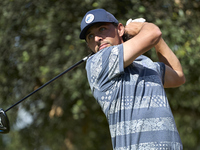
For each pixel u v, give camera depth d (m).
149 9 19.48
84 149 30.95
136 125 7.15
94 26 8.28
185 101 24.91
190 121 33.16
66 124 27.77
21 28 21.50
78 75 19.72
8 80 23.31
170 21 19.52
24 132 27.80
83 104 22.42
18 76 23.36
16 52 21.94
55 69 20.33
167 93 23.11
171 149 7.10
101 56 7.69
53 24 20.22
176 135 7.28
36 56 21.56
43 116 26.41
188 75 22.09
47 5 20.27
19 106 24.41
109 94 7.52
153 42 7.64
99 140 31.94
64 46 20.30
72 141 29.16
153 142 7.05
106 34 8.27
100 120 30.03
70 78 20.36
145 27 7.83
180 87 22.66
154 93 7.45
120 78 7.51
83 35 8.53
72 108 23.52
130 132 7.14
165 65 8.84
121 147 7.16
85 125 28.50
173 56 9.35
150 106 7.28
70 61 19.88
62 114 24.89
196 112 29.44
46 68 20.50
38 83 22.89
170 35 19.39
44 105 25.50
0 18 22.14
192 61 19.84
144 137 7.09
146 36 7.59
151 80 7.61
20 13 20.97
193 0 20.58
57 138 29.67
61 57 20.47
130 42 7.62
